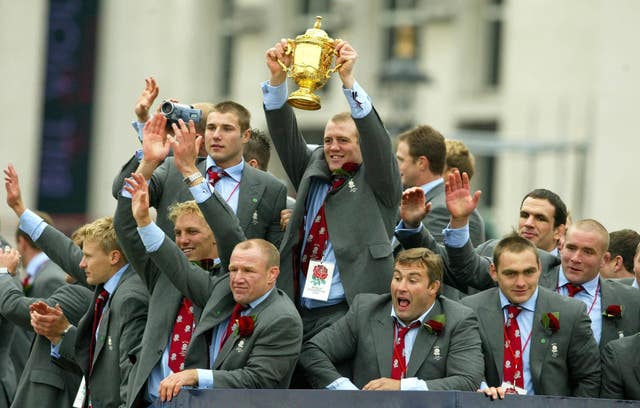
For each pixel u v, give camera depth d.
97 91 88.12
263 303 26.81
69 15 88.50
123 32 88.00
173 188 29.56
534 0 75.00
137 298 29.05
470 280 29.16
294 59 28.41
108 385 28.92
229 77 87.44
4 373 34.00
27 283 37.66
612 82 69.25
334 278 28.34
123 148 86.81
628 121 68.44
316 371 27.16
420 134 31.95
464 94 80.00
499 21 80.06
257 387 26.17
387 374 26.88
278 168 76.00
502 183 74.12
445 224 31.50
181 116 29.48
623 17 69.12
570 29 73.38
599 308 28.97
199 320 27.59
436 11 81.31
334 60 32.06
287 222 29.36
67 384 32.19
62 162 87.88
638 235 32.47
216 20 87.69
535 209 30.59
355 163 28.70
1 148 87.31
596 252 28.86
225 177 29.59
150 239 27.16
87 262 29.77
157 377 27.72
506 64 76.44
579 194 70.12
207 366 27.09
